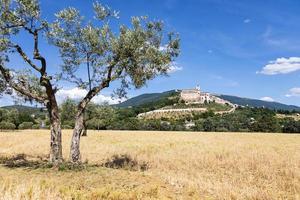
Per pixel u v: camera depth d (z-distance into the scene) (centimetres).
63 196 1243
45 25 2045
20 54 2059
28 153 3148
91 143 4188
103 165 2312
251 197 1359
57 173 1862
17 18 2002
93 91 2142
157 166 2275
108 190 1373
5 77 2119
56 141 2103
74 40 2067
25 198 1137
